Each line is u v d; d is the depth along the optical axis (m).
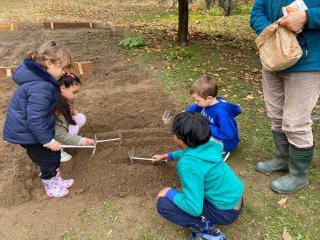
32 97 2.68
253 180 3.38
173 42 7.42
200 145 2.44
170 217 2.65
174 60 6.33
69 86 3.24
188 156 2.44
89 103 4.76
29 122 2.71
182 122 2.41
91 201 3.12
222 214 2.54
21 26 8.68
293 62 2.64
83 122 3.87
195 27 9.32
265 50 2.79
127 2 14.34
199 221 2.61
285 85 2.95
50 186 3.14
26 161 3.59
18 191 3.19
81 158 3.63
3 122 4.32
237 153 3.76
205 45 7.27
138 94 5.03
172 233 2.81
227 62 6.30
